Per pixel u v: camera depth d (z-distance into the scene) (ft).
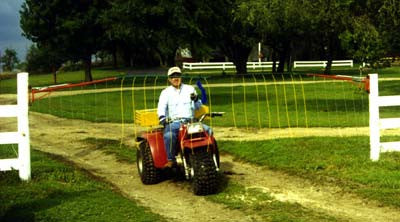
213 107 71.26
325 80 119.65
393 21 55.06
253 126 51.83
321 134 44.98
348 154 34.83
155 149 29.68
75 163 37.19
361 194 26.50
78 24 143.23
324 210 24.48
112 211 24.47
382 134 43.19
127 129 54.13
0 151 39.14
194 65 187.83
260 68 199.11
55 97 94.79
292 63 208.03
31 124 60.18
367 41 56.44
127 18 87.61
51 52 159.74
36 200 26.20
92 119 62.64
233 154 37.93
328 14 57.31
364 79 33.76
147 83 129.59
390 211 24.07
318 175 30.50
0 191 27.84
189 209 25.40
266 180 30.48
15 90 123.34
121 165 36.45
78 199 26.37
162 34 86.84
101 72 215.31
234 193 27.71
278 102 76.07
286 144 38.93
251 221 23.21
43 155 38.81
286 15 61.05
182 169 30.12
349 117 56.29
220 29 105.40
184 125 28.12
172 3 83.92
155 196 28.02
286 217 23.44
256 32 140.46
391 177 28.78
